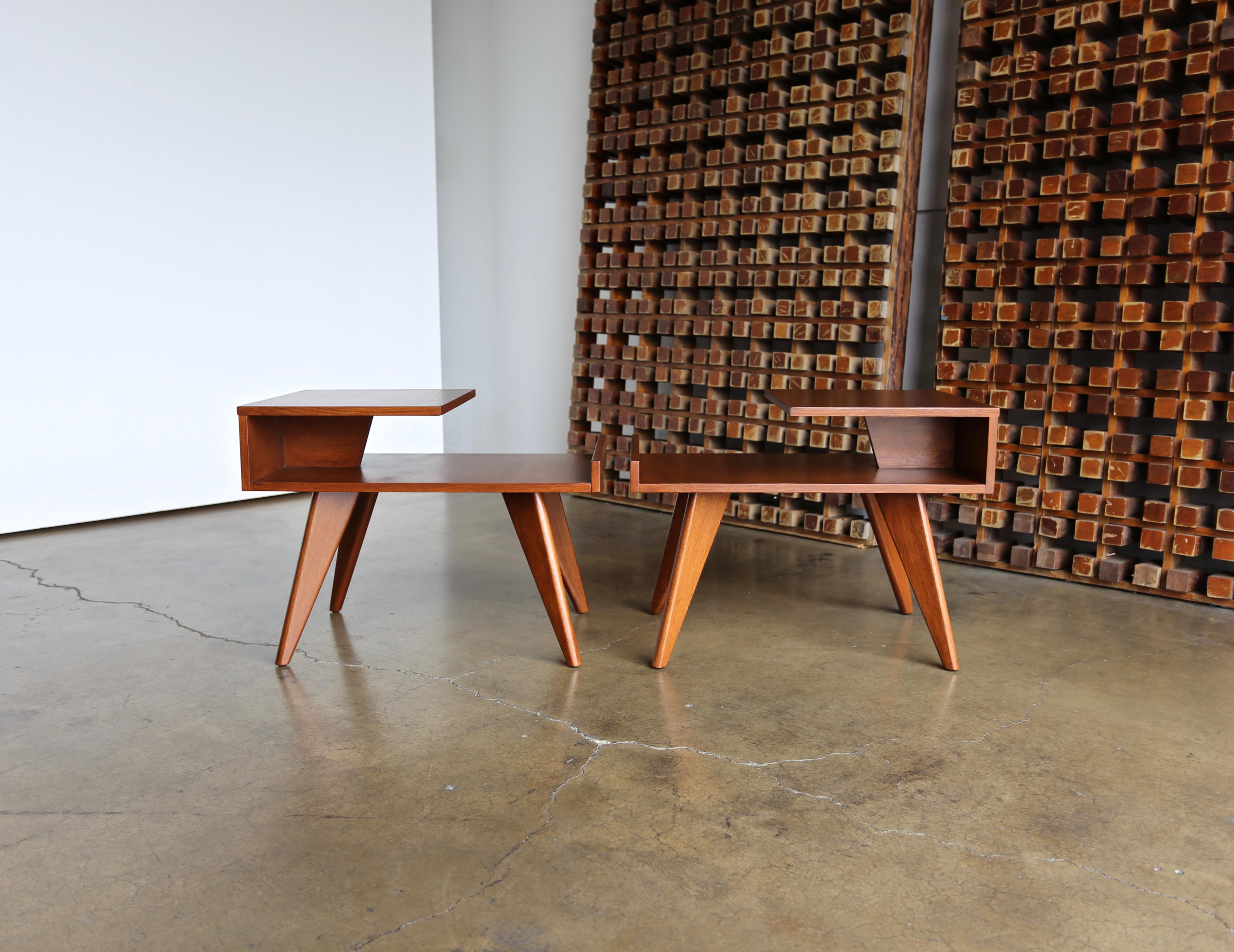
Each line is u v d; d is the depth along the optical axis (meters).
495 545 3.43
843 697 2.02
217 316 4.01
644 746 1.77
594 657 2.26
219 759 1.72
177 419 3.94
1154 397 2.79
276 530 3.67
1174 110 2.79
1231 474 2.63
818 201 3.41
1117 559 2.91
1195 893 1.32
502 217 4.96
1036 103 3.00
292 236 4.25
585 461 2.48
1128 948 1.20
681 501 2.53
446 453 3.09
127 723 1.89
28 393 3.50
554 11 4.58
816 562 3.18
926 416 2.23
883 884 1.33
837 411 2.09
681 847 1.43
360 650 2.31
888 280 3.22
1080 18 2.84
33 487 3.56
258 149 4.08
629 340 4.18
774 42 3.50
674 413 3.85
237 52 3.96
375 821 1.50
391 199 4.66
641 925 1.24
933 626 2.19
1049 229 3.06
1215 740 1.82
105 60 3.55
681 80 3.79
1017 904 1.29
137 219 3.71
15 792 1.60
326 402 2.22
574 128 4.58
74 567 3.09
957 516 3.27
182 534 3.59
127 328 3.73
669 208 3.85
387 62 4.56
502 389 5.11
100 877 1.35
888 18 3.37
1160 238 2.96
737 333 3.64
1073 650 2.33
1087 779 1.66
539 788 1.61
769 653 2.30
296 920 1.25
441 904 1.28
